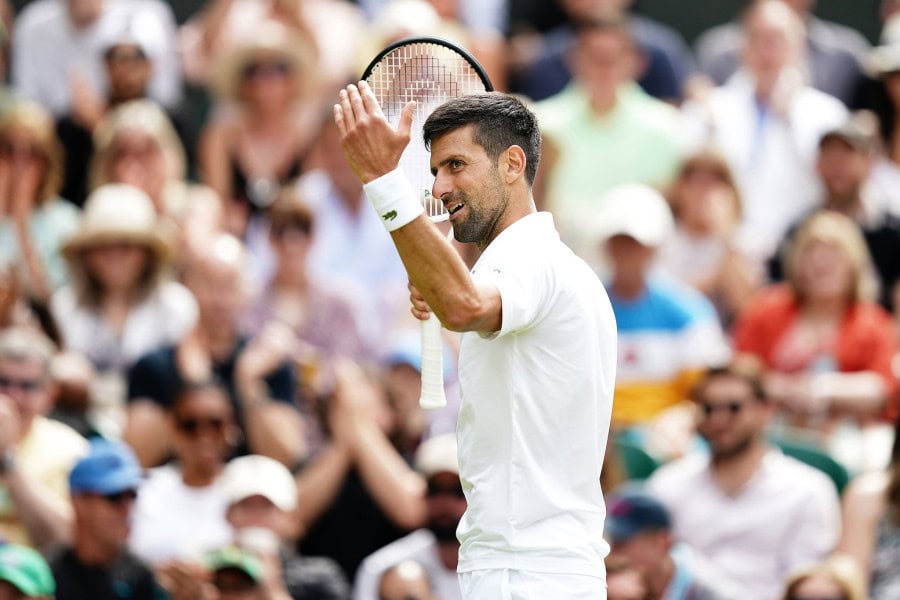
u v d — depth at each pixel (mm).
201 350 34250
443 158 16875
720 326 40406
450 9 47406
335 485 31500
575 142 43188
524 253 16672
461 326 16078
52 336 35594
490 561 16906
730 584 29938
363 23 47719
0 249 37844
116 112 42062
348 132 16188
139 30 44250
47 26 45000
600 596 17031
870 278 38375
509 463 16859
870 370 36031
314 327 37219
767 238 44000
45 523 29531
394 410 34219
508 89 47438
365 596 29656
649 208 36812
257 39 42594
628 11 50438
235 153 42125
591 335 16891
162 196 39812
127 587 28219
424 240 15969
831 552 31359
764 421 31750
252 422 33312
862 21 52531
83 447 31531
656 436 34500
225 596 26938
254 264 39688
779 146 44531
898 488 30266
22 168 38312
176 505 30391
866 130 43844
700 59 49375
